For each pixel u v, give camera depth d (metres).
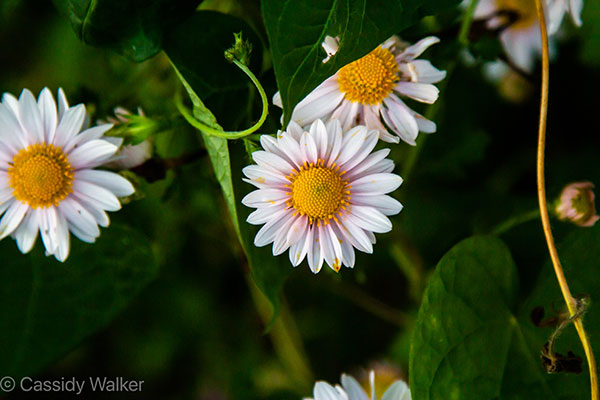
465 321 0.46
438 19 0.49
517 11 0.50
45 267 0.49
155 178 0.48
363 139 0.44
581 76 0.56
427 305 0.46
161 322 0.60
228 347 0.61
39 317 0.48
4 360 0.48
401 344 0.58
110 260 0.49
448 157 0.55
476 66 0.55
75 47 0.56
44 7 0.56
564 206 0.49
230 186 0.45
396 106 0.46
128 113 0.48
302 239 0.45
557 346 0.47
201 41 0.46
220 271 0.60
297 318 0.60
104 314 0.49
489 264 0.47
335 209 0.45
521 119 0.57
